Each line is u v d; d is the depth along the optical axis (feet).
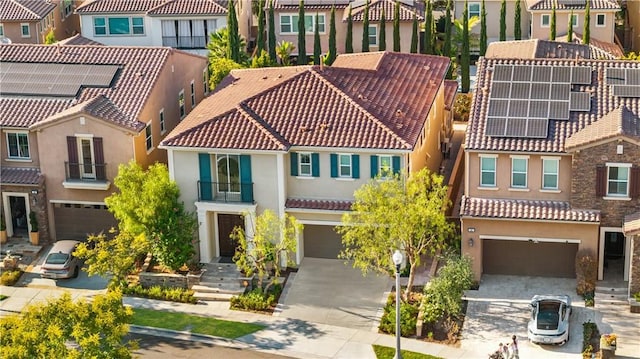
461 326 149.07
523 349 142.00
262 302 157.38
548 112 159.84
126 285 164.55
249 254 160.97
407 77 186.70
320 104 169.78
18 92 186.80
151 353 145.59
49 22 278.87
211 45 246.88
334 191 165.07
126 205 163.02
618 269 159.74
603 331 144.87
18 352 111.96
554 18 237.45
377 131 162.81
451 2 262.06
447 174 193.88
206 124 167.73
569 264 160.04
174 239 163.73
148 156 183.52
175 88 198.39
